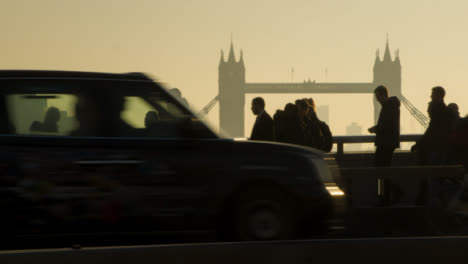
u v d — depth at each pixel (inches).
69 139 434.6
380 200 855.7
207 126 458.9
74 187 431.5
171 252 207.3
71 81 445.1
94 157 434.3
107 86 448.5
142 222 439.8
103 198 434.3
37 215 428.1
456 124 825.5
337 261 213.2
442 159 882.8
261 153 461.4
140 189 439.2
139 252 205.2
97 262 202.5
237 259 210.2
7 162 425.7
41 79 442.3
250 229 456.4
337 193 472.1
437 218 680.4
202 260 208.4
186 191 446.0
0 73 441.7
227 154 454.9
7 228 426.9
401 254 214.7
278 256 211.8
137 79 456.4
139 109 450.9
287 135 802.8
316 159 471.2
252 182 456.8
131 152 440.5
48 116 437.4
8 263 197.3
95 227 434.6
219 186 450.6
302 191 461.4
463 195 653.9
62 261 200.7
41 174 428.8
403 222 748.0
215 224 451.2
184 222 446.6
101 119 442.0
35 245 434.0
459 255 215.3
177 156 446.6
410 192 864.3
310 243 213.2
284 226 459.2
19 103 435.2
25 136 431.2
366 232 677.3
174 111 455.8
